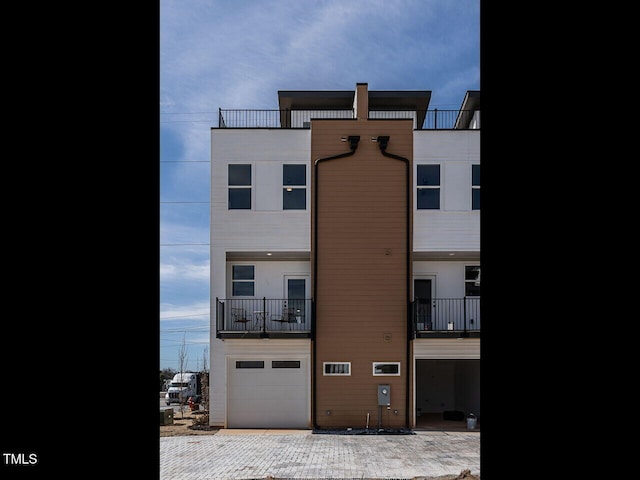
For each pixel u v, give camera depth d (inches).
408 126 465.7
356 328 445.4
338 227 456.1
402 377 440.1
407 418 434.9
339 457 318.3
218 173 469.1
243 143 471.8
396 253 453.1
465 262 489.7
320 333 444.8
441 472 278.2
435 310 481.4
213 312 454.0
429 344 444.5
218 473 279.7
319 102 615.5
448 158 470.3
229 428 438.3
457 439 382.0
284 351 448.8
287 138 471.8
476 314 482.6
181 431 426.0
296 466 295.0
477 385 473.4
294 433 411.2
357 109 480.1
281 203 466.3
